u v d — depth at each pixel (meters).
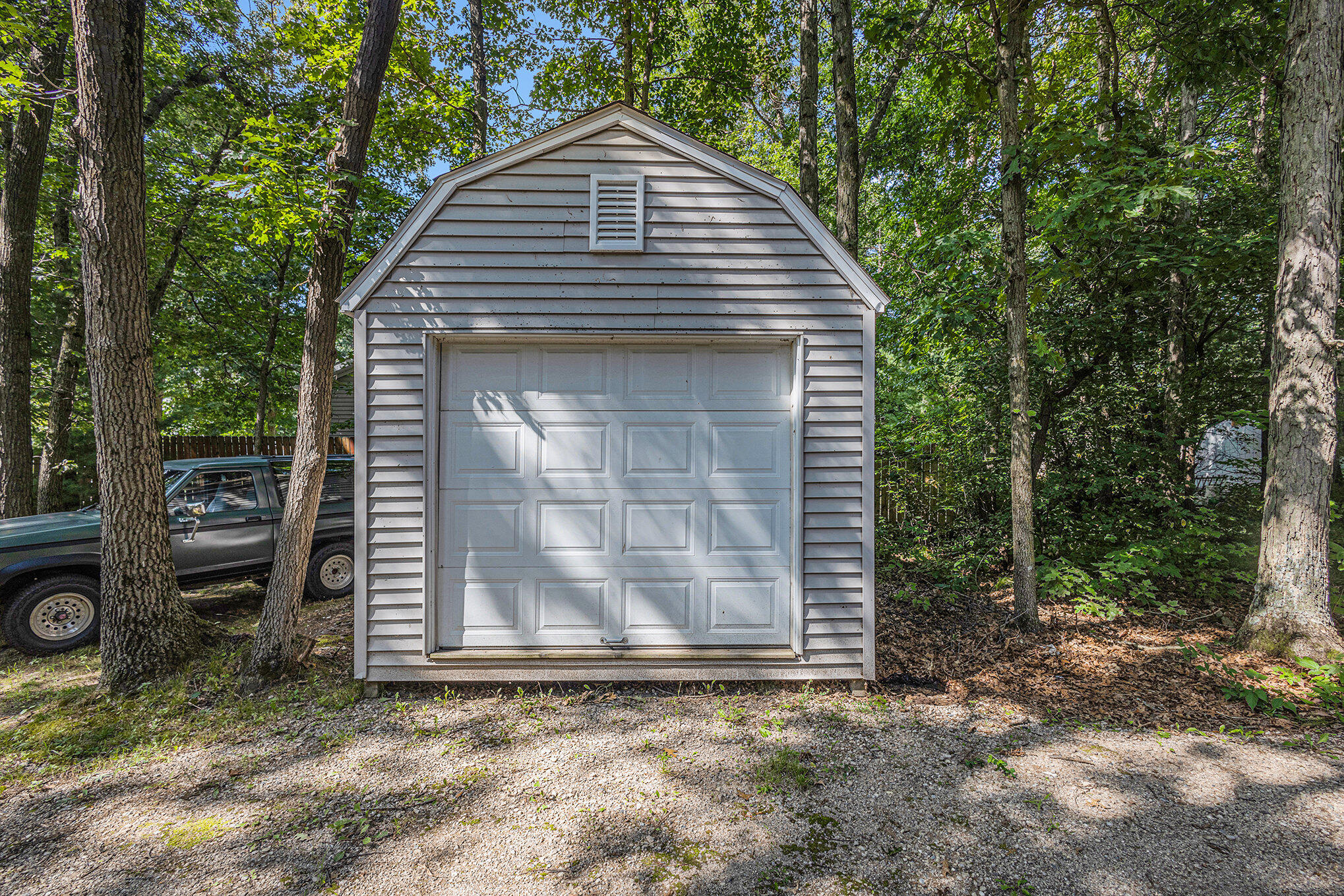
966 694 4.24
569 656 4.17
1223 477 8.34
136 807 2.98
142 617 4.31
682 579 4.32
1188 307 7.30
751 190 4.24
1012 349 5.35
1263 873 2.46
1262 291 6.95
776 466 4.36
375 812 2.93
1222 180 6.75
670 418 4.33
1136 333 6.95
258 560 6.19
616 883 2.44
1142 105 7.55
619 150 4.20
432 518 4.15
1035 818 2.85
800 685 4.31
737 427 4.35
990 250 6.41
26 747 3.53
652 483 4.31
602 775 3.25
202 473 6.01
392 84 9.45
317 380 4.47
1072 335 6.93
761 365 4.36
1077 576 6.05
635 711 3.95
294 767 3.33
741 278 4.22
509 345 4.29
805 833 2.76
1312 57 4.64
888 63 10.02
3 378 7.25
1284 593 4.67
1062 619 5.68
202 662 4.48
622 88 11.55
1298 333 4.69
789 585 4.34
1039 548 7.09
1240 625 5.17
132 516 4.28
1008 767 3.28
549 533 4.28
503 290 4.16
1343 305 6.30
